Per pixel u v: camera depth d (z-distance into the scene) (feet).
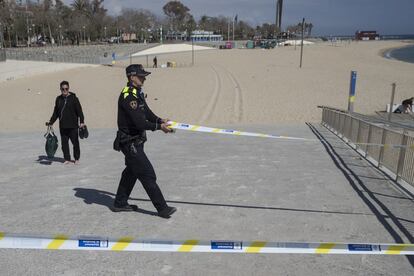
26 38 386.93
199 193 19.99
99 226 15.78
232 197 19.35
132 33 492.95
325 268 12.67
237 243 11.27
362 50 345.31
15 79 131.54
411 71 156.46
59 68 169.37
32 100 90.43
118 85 116.16
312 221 16.26
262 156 29.30
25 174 24.57
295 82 118.01
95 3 492.13
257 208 17.80
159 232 15.17
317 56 246.88
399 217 16.70
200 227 15.66
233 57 242.99
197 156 29.43
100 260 13.19
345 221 16.26
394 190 20.49
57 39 423.64
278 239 14.57
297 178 22.81
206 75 138.72
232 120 67.56
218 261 13.14
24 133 45.39
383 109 75.82
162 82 120.67
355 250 11.32
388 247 11.32
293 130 44.47
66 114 26.35
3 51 153.17
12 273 12.35
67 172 24.86
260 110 75.97
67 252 13.71
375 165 25.86
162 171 24.63
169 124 15.58
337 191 20.29
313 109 76.38
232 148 32.83
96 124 66.59
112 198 19.33
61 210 17.67
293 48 358.02
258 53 281.95
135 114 14.83
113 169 25.49
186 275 12.27
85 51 312.09
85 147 33.99
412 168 20.12
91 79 132.36
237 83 116.47
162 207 16.38
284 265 12.86
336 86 108.78
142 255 13.53
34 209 17.87
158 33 547.08
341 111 38.58
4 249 13.87
